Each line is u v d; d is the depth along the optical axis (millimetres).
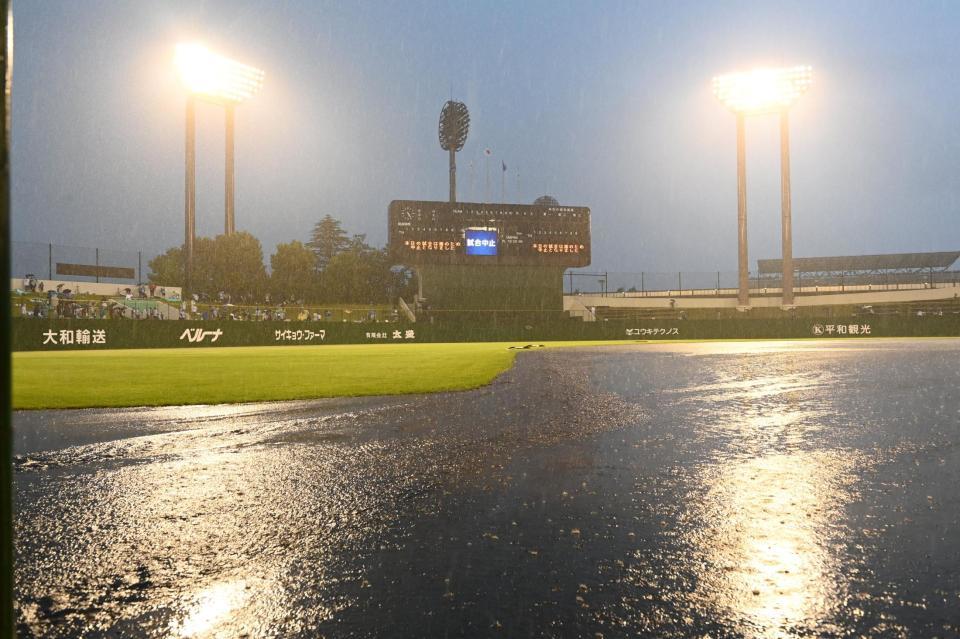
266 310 45219
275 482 4336
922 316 40938
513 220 49281
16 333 27375
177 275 59000
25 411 8023
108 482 4352
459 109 62031
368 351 27656
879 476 4414
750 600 2398
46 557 2898
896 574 2641
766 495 3926
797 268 71875
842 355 20109
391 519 3469
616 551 2930
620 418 7281
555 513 3562
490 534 3191
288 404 8656
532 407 8273
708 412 7750
